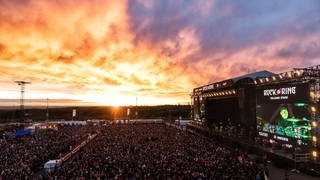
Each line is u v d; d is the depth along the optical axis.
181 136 60.25
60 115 192.38
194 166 29.58
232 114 61.72
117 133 66.12
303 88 35.09
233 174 27.25
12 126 93.19
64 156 42.44
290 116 37.53
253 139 47.09
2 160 35.84
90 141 54.69
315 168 31.64
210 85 68.38
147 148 41.12
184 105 159.38
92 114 189.88
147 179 25.34
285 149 38.41
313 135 33.19
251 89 49.53
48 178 27.33
